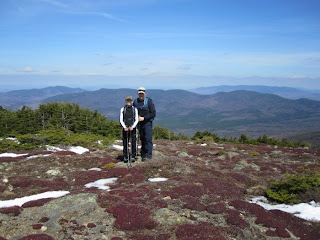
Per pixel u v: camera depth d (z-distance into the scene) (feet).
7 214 25.22
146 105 46.96
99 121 115.34
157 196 32.09
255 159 65.72
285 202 35.37
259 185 43.11
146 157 49.67
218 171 47.85
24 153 59.52
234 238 24.32
